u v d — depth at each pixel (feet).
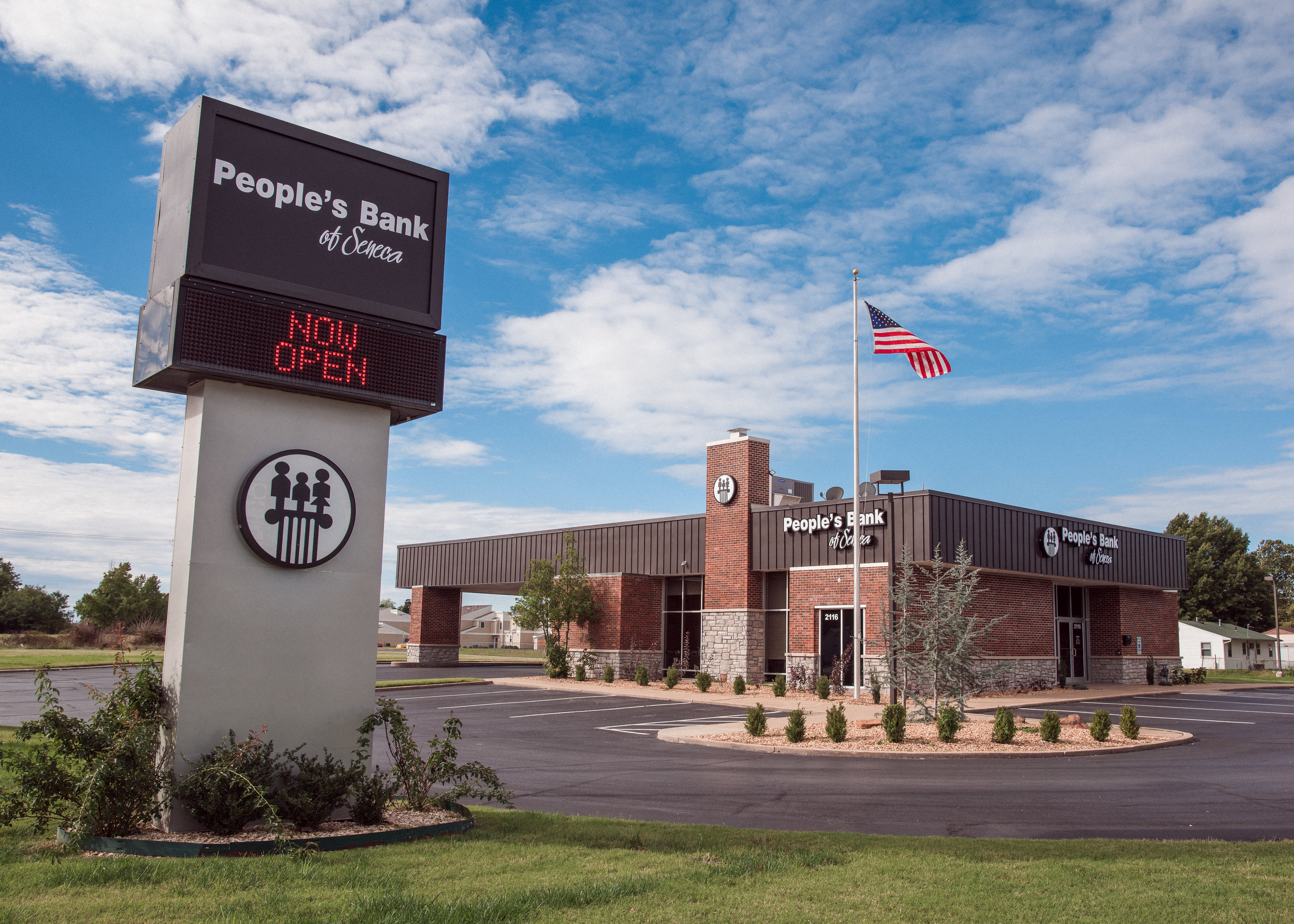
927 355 80.48
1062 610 117.29
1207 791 41.37
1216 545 269.23
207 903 20.95
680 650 116.26
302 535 31.68
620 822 32.24
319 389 31.96
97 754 28.22
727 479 109.19
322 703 31.81
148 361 30.99
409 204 35.35
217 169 31.04
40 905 20.75
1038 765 50.08
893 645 67.56
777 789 41.63
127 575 223.92
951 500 91.81
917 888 23.31
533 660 216.13
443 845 27.91
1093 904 22.00
